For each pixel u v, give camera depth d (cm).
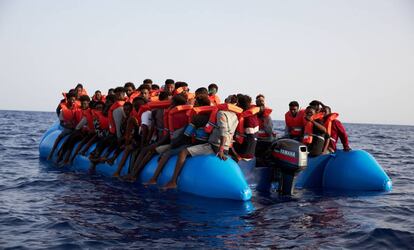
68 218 523
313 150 784
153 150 768
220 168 661
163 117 794
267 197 683
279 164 718
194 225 504
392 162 1330
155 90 1012
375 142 2608
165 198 645
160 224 507
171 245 430
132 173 789
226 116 677
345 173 771
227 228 495
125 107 858
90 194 671
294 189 760
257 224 514
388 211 588
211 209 584
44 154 1173
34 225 492
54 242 433
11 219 515
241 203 628
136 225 500
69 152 1026
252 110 724
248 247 428
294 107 833
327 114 814
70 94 1108
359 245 438
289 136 845
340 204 631
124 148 856
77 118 1076
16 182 778
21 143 1652
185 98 754
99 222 510
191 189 670
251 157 734
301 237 463
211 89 923
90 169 932
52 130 1238
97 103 969
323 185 801
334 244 440
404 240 453
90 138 1002
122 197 649
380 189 757
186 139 721
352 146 2112
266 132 816
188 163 691
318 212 579
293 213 571
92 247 421
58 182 776
